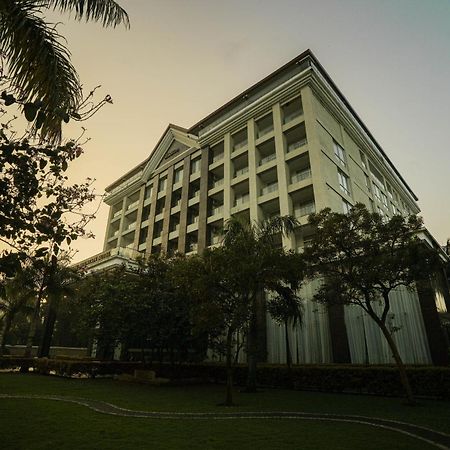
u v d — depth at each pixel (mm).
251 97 35594
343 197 28141
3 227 4621
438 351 16281
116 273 21609
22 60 5305
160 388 16922
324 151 27859
